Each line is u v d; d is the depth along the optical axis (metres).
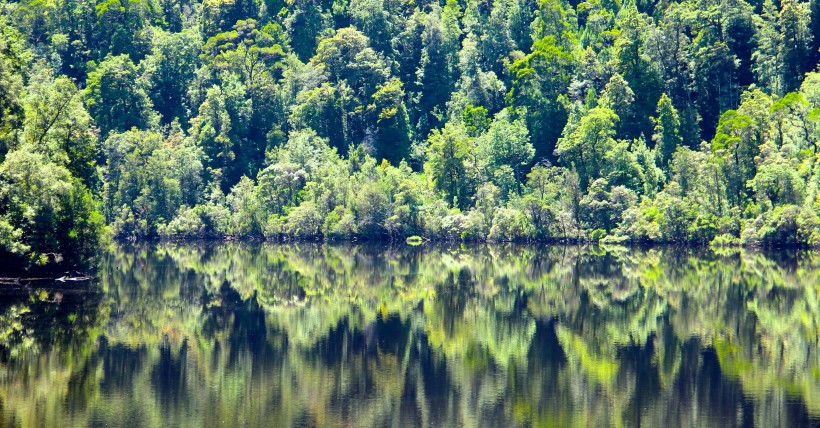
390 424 46.12
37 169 92.81
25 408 47.09
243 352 63.81
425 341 68.81
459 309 86.06
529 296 95.94
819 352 63.41
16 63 110.31
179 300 90.44
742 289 100.56
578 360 61.50
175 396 50.88
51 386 51.97
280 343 67.44
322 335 71.19
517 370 58.78
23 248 93.12
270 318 79.75
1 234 90.81
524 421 46.88
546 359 62.12
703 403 49.84
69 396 49.94
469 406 49.94
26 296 88.50
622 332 72.19
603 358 62.00
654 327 74.56
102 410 47.31
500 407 49.66
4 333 67.62
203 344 66.38
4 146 98.38
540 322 77.75
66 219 104.50
